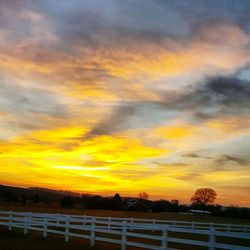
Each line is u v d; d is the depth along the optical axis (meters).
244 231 34.81
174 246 22.48
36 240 22.23
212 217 64.06
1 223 28.67
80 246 19.84
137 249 19.17
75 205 84.62
